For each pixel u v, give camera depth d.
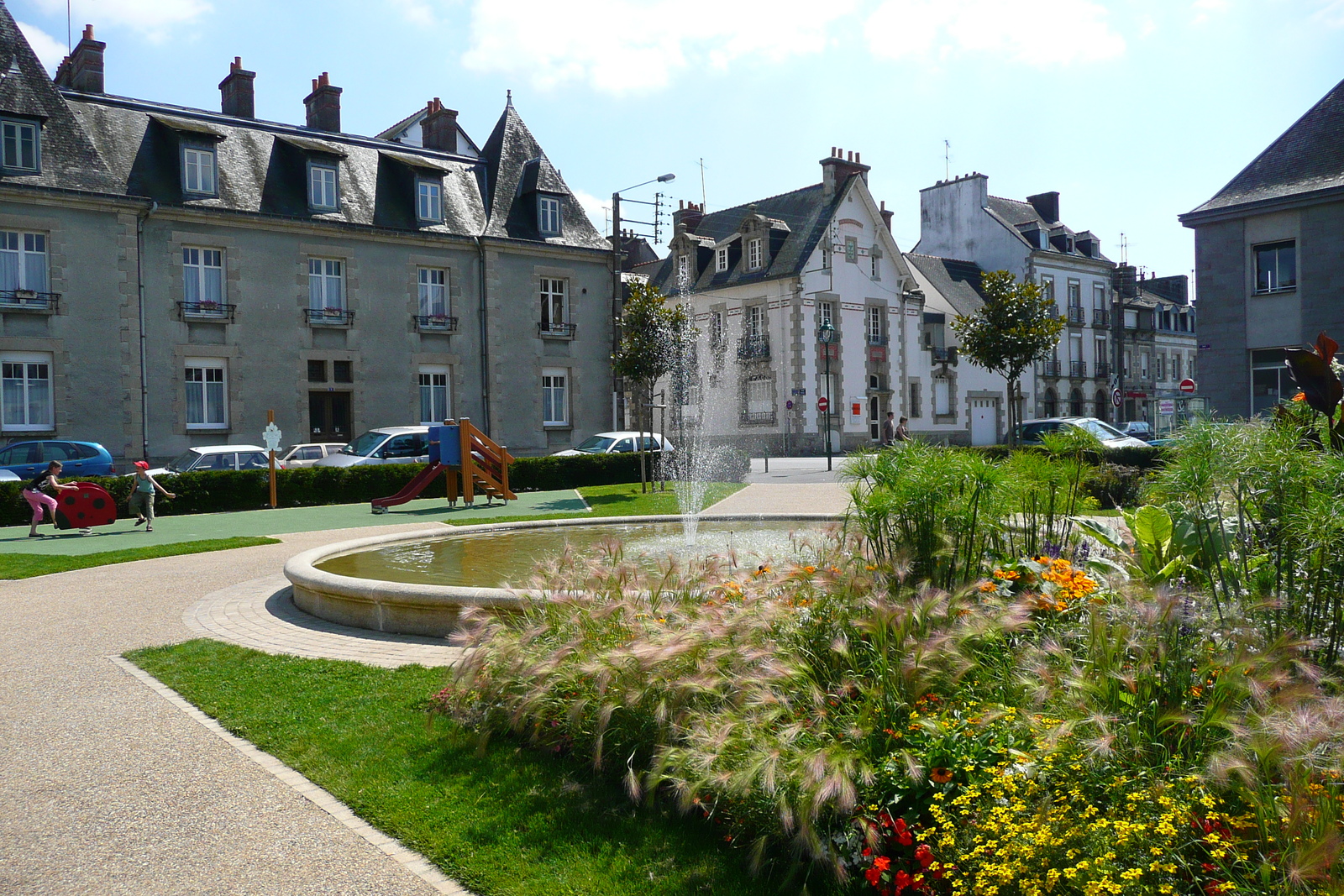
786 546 10.20
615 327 32.78
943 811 2.94
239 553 12.83
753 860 3.17
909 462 5.39
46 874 3.48
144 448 24.25
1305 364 5.24
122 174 24.50
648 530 12.46
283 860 3.54
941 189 56.25
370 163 29.61
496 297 30.33
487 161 32.91
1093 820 2.69
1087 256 56.59
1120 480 11.84
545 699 4.35
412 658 6.55
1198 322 26.86
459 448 19.06
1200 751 2.85
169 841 3.74
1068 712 2.95
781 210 46.28
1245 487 4.41
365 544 10.64
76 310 23.31
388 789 4.14
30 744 4.94
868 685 3.62
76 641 7.47
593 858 3.40
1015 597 4.86
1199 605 3.87
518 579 8.33
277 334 26.50
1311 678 3.03
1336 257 24.28
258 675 6.14
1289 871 2.21
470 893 3.25
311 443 25.31
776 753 3.09
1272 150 26.41
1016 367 31.80
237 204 25.92
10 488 17.48
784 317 42.12
